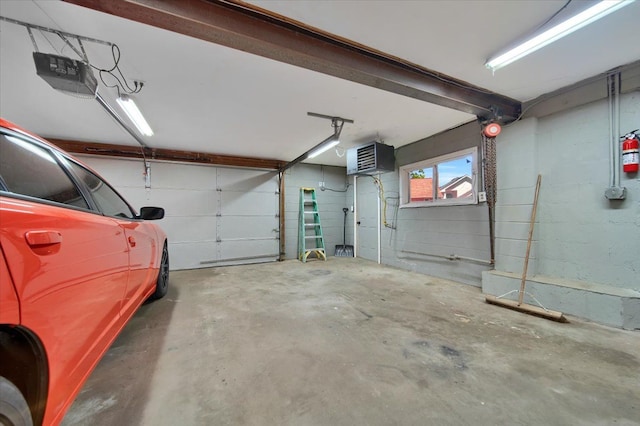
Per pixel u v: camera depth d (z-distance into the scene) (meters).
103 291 1.36
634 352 1.93
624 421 1.30
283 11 1.67
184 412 1.38
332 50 1.99
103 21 1.72
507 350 1.98
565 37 1.97
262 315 2.73
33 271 0.85
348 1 1.60
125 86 2.60
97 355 1.28
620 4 1.55
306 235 6.55
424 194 4.69
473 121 3.75
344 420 1.33
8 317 0.76
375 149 4.45
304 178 6.57
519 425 1.29
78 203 1.33
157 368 1.78
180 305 3.03
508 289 3.07
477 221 3.76
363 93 2.85
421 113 3.44
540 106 2.96
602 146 2.55
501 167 3.30
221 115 3.40
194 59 2.17
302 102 3.05
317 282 4.09
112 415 1.35
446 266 4.23
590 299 2.46
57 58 1.81
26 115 3.37
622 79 2.40
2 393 0.76
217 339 2.19
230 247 5.69
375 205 5.86
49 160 1.25
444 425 1.29
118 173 4.85
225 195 5.67
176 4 1.49
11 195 0.88
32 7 1.58
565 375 1.67
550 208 2.93
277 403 1.45
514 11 1.69
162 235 3.16
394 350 2.00
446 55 2.17
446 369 1.75
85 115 3.38
